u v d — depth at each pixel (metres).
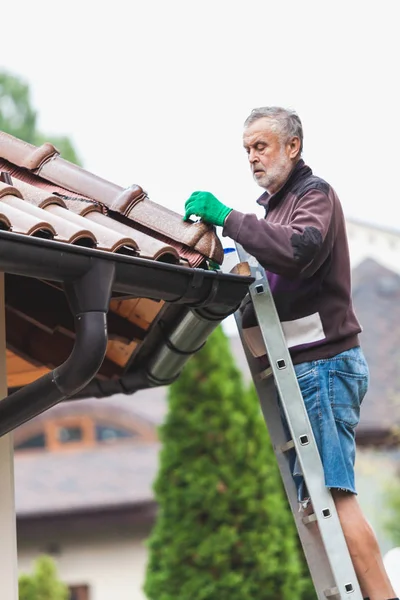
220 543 10.71
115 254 4.09
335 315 4.69
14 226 3.89
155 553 11.01
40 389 4.09
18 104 25.22
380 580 4.46
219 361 11.02
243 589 10.61
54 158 5.22
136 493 16.86
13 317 6.08
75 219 4.35
